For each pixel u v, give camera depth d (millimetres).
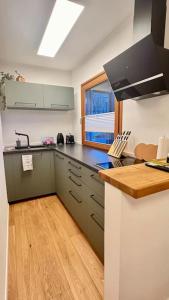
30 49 2367
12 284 1300
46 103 2857
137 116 1710
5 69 2807
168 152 1309
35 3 1483
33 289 1261
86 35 2066
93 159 1799
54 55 2582
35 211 2412
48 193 2922
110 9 1606
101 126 2492
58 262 1506
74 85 3260
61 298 1195
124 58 1281
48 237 1848
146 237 886
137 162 1609
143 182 759
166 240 973
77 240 1796
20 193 2684
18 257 1567
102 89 2396
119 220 798
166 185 775
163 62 1083
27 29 1879
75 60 2801
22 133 3070
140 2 1224
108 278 950
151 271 963
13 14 1621
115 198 816
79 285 1288
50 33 1936
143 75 1250
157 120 1484
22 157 2584
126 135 1835
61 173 2516
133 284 908
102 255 1437
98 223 1455
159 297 1056
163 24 1190
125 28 1776
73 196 2053
